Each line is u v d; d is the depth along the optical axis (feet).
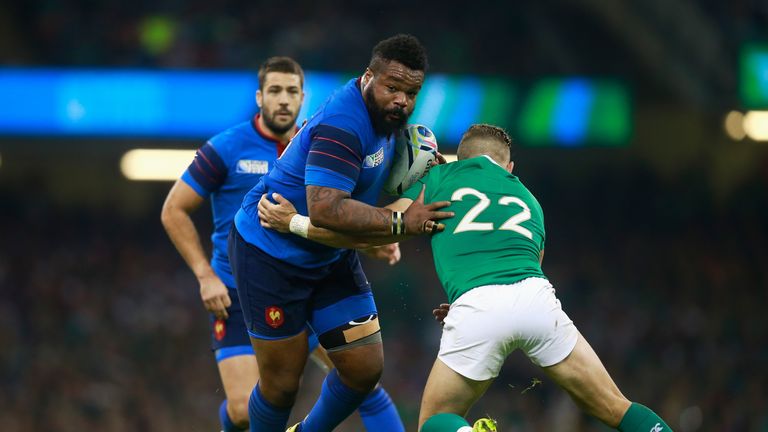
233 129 71.36
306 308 58.13
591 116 218.18
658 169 259.60
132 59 213.46
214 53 215.31
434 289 213.66
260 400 59.57
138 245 241.35
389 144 55.06
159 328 203.41
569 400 168.14
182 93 205.57
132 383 185.37
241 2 236.22
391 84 51.78
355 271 59.16
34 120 202.90
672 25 240.53
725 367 195.42
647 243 244.42
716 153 259.39
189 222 70.28
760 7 243.19
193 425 178.70
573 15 241.96
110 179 263.29
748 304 217.97
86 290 214.90
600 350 203.31
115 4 228.22
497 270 53.57
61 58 210.59
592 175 258.78
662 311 214.48
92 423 172.86
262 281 56.70
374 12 242.17
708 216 253.44
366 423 68.33
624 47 242.17
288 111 69.77
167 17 225.15
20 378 181.16
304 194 55.11
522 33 238.27
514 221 55.21
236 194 70.69
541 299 53.21
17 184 257.96
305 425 61.26
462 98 215.10
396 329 200.64
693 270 231.30
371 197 55.93
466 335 53.06
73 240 240.73
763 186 257.75
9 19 219.82
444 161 58.90
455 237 54.75
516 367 176.24
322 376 170.30
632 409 53.67
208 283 69.26
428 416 53.88
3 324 195.21
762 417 180.65
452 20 242.58
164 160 235.81
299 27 229.66
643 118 255.09
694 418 183.42
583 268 233.76
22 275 217.77
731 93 238.48
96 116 203.72
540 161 258.78
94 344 193.98
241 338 70.28
